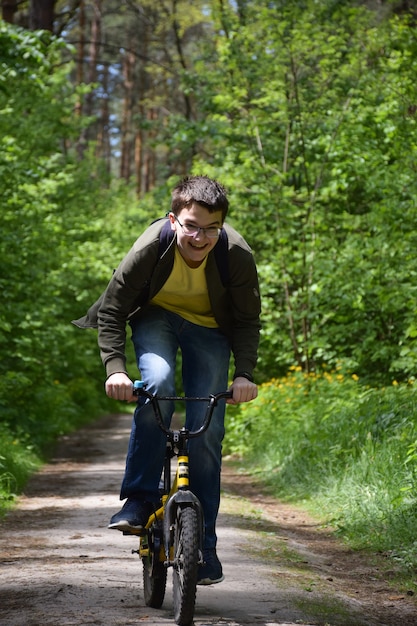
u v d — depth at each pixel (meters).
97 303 5.38
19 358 17.66
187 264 4.96
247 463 15.52
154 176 60.41
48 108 25.56
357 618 5.38
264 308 17.91
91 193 35.88
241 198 18.86
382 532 8.24
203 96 21.09
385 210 13.67
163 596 5.22
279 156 19.58
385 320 15.77
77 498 11.63
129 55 54.03
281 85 18.02
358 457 10.77
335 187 16.16
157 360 5.03
